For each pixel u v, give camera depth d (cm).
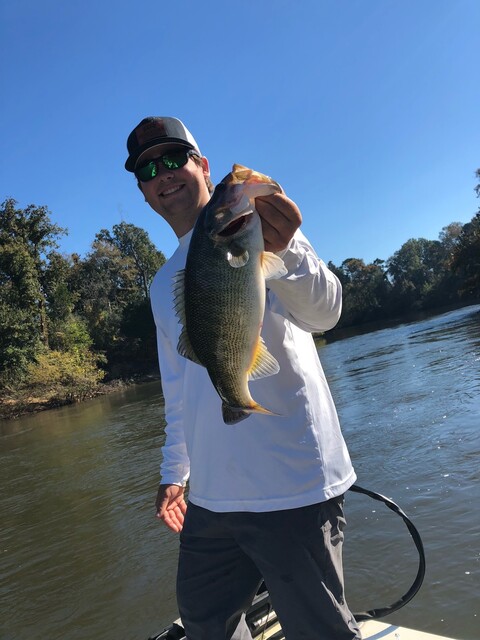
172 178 231
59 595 520
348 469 207
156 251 5991
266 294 196
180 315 175
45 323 3659
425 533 482
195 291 166
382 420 964
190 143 236
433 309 7538
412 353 2023
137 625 437
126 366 4294
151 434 1348
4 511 876
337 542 195
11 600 530
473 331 2391
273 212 158
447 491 564
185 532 227
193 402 218
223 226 157
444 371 1373
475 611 360
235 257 159
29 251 3825
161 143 227
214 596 219
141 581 514
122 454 1156
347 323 7594
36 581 564
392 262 8200
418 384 1265
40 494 945
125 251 5747
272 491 191
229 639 217
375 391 1302
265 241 163
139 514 711
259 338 164
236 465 198
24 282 3434
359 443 838
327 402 210
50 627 463
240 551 216
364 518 544
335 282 186
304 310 180
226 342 163
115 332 4556
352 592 420
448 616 362
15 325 3114
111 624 447
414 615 372
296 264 169
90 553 611
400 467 676
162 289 258
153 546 593
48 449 1453
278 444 193
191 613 222
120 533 655
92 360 3797
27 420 2512
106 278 5206
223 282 161
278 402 195
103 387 3441
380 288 7806
